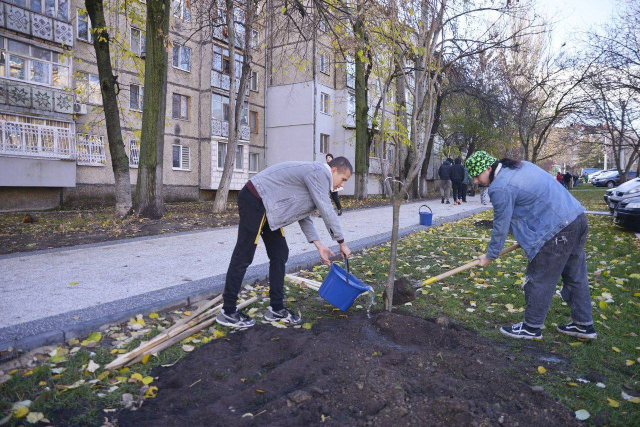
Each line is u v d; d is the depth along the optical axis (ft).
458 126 92.27
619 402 8.19
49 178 60.03
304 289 15.84
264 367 9.43
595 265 19.90
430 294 15.40
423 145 12.72
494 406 7.61
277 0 43.52
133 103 72.90
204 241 26.89
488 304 14.42
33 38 58.34
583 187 150.20
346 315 13.10
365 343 10.50
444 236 29.30
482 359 9.74
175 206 63.62
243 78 48.73
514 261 21.03
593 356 10.30
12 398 7.80
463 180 63.77
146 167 38.52
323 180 11.43
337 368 8.90
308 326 11.96
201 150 83.56
